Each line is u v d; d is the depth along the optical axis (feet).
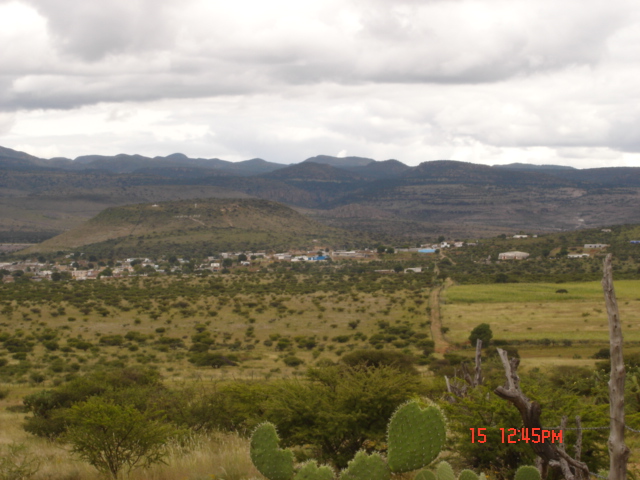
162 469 35.17
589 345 184.14
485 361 144.46
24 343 214.07
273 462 23.41
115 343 222.28
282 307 301.84
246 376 140.67
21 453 41.50
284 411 35.76
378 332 238.07
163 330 251.19
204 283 422.41
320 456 35.47
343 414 34.42
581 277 353.72
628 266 399.44
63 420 55.98
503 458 31.27
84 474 35.35
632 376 60.39
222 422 52.49
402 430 22.02
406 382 37.11
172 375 147.13
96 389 68.54
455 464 32.32
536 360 157.38
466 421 31.55
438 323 239.71
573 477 21.81
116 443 34.60
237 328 256.32
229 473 32.50
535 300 279.08
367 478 21.70
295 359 171.12
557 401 31.76
